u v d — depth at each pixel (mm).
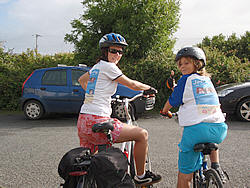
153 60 10281
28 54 13500
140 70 9969
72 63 12383
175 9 12164
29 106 8414
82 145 2502
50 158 4598
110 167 1854
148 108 2932
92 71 2535
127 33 11531
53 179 3725
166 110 2607
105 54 2529
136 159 2541
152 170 3930
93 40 12539
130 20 11578
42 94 8203
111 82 2457
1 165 4285
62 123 7809
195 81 2318
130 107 3250
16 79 10633
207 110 2264
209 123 2242
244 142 5348
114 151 2029
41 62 12336
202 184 2402
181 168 2393
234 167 3994
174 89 2449
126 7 11859
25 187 3482
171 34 12523
